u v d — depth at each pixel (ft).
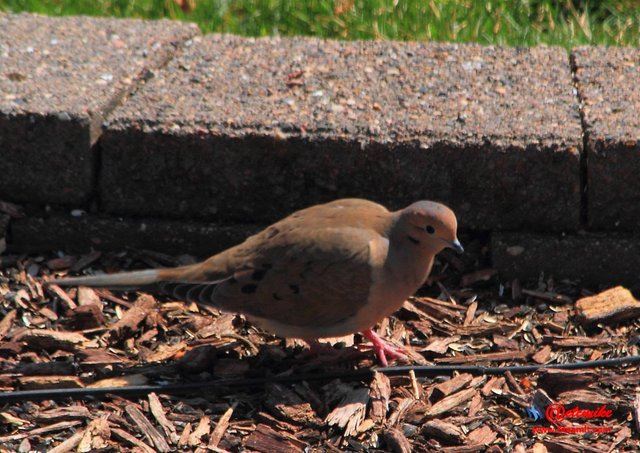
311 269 28.76
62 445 28.04
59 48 39.96
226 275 29.43
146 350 31.81
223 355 31.76
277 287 29.01
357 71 38.99
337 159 34.42
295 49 40.96
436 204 28.55
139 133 34.65
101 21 42.83
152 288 29.81
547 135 33.91
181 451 28.09
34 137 34.94
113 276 30.01
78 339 31.83
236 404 29.66
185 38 41.91
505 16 47.21
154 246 36.14
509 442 28.27
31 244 36.22
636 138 33.35
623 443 28.19
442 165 34.12
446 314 33.47
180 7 48.75
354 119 35.14
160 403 29.50
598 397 29.58
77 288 34.19
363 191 34.86
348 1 48.06
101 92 36.35
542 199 34.22
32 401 29.60
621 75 38.24
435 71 38.96
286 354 31.78
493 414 29.32
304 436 28.43
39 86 36.55
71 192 35.68
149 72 38.86
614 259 34.47
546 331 32.78
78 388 30.01
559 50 40.63
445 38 46.16
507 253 34.76
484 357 31.48
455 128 34.47
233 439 28.40
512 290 34.47
